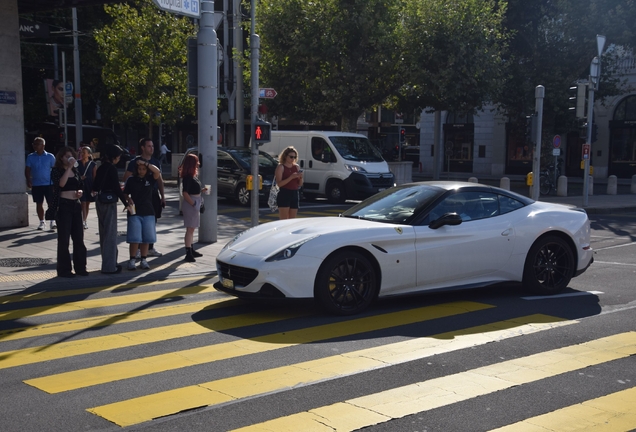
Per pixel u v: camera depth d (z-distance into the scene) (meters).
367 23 23.98
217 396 4.77
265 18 25.66
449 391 4.90
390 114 60.12
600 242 14.04
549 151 30.50
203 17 11.98
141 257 10.05
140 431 4.16
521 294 8.39
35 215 16.58
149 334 6.48
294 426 4.23
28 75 41.31
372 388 4.95
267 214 18.05
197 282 9.21
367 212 8.14
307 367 5.43
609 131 39.94
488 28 27.05
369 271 7.24
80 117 31.38
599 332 6.59
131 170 10.27
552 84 29.28
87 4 15.10
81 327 6.77
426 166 47.97
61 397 4.77
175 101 29.36
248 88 31.55
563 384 5.08
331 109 25.45
